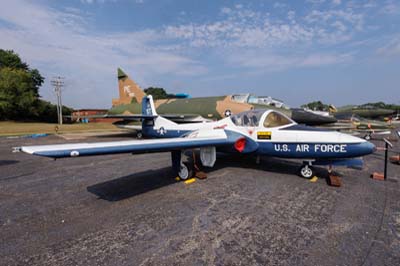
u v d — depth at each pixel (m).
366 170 5.50
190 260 2.14
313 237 2.53
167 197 3.79
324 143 4.38
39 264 2.11
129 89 18.36
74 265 2.09
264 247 2.34
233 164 6.20
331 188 4.20
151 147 3.91
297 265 2.06
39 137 13.98
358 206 3.36
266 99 11.96
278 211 3.21
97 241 2.48
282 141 4.82
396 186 4.30
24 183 4.65
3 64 42.66
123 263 2.10
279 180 4.71
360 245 2.36
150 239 2.51
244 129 5.36
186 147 4.41
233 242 2.44
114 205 3.48
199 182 4.62
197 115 13.25
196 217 3.04
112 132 18.50
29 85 38.31
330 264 2.07
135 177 5.06
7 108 33.91
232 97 12.56
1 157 7.53
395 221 2.89
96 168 5.96
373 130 11.90
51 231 2.71
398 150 8.83
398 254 2.21
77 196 3.88
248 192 4.00
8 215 3.15
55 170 5.76
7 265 2.09
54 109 43.47
